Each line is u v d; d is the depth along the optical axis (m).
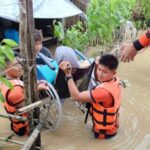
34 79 1.97
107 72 2.22
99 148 2.25
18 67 2.17
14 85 2.17
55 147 2.24
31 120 2.04
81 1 4.68
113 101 2.23
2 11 3.51
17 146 2.22
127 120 2.60
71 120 2.57
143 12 5.51
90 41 4.15
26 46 1.87
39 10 3.66
